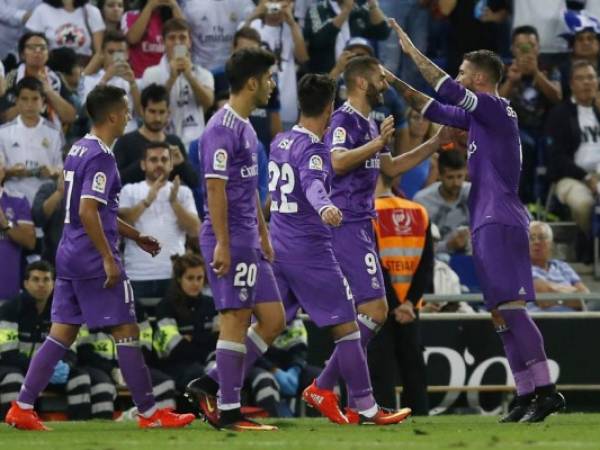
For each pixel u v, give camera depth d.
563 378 35.12
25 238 36.06
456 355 34.78
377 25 44.78
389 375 30.95
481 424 25.59
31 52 39.72
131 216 35.84
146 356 33.12
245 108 23.52
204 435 22.59
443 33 46.41
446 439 21.31
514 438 21.45
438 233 38.16
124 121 24.86
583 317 35.25
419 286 31.20
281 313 24.55
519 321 25.77
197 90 40.97
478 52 26.28
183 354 33.00
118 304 24.80
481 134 25.92
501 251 25.67
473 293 37.97
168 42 41.66
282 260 25.12
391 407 30.95
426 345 34.66
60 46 42.97
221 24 43.94
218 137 23.11
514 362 26.44
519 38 44.25
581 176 42.47
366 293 26.23
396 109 42.34
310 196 24.17
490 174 25.84
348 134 25.98
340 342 25.09
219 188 23.02
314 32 44.09
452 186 39.50
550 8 45.84
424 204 39.75
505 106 25.89
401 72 45.47
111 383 32.94
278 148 25.28
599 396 36.16
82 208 24.25
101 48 42.47
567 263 42.22
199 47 43.94
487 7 46.38
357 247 26.27
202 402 24.00
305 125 24.91
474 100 25.59
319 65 44.28
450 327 34.78
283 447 19.81
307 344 34.53
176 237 36.34
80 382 32.56
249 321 23.73
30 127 38.34
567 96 45.66
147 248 26.27
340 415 26.11
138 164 37.03
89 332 32.97
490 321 34.97
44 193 36.41
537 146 44.06
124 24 43.88
